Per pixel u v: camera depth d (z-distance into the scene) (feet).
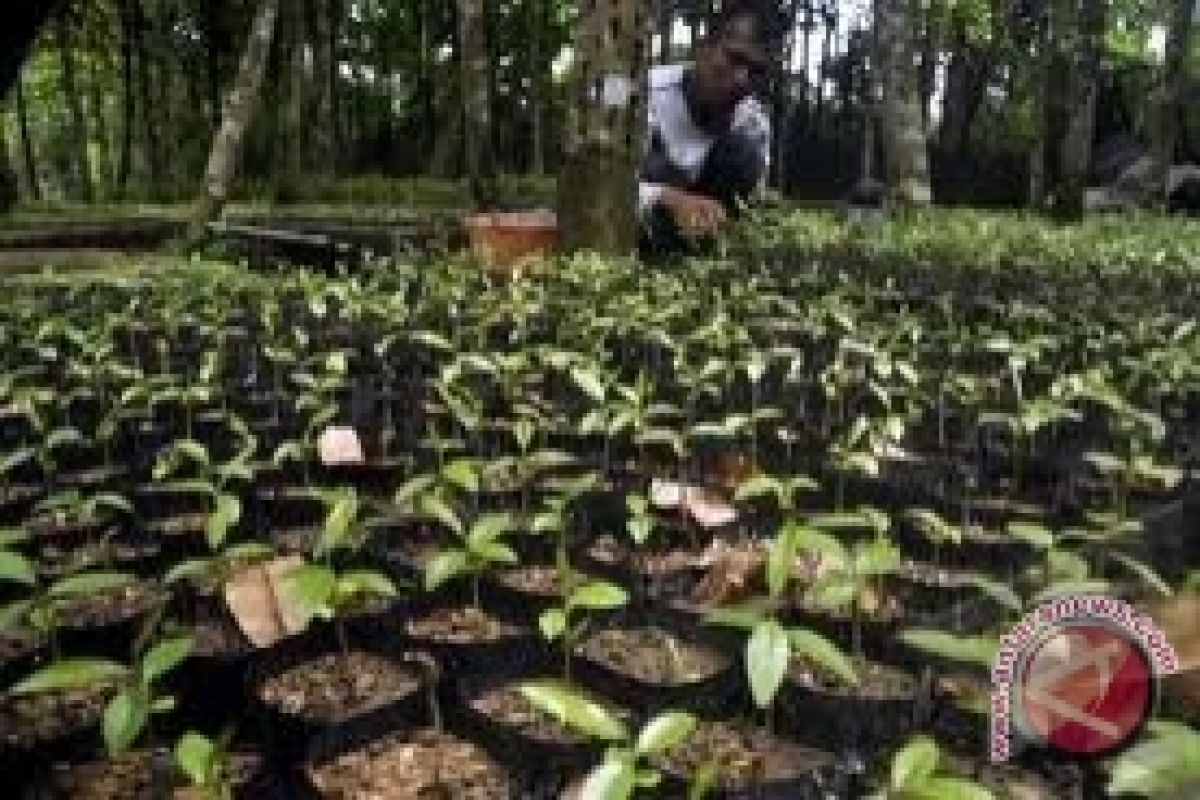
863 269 22.29
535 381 12.23
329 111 76.74
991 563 8.30
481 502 9.12
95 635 6.75
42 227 39.01
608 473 10.05
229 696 6.11
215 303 15.72
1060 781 5.43
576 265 18.06
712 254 22.41
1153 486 9.77
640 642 6.95
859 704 6.00
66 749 5.64
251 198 64.23
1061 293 20.10
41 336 13.07
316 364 12.91
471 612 7.34
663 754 5.72
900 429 10.13
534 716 6.04
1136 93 81.66
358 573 6.59
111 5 82.99
